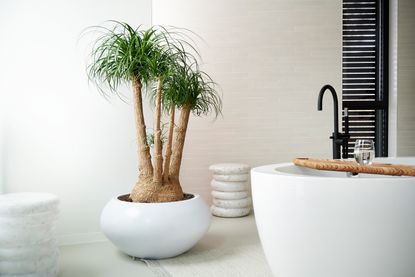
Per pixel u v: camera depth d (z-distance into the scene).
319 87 5.22
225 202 4.62
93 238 3.62
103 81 3.30
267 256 2.51
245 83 5.14
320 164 2.42
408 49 5.37
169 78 3.29
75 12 3.52
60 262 3.09
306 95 5.21
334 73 5.23
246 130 5.16
